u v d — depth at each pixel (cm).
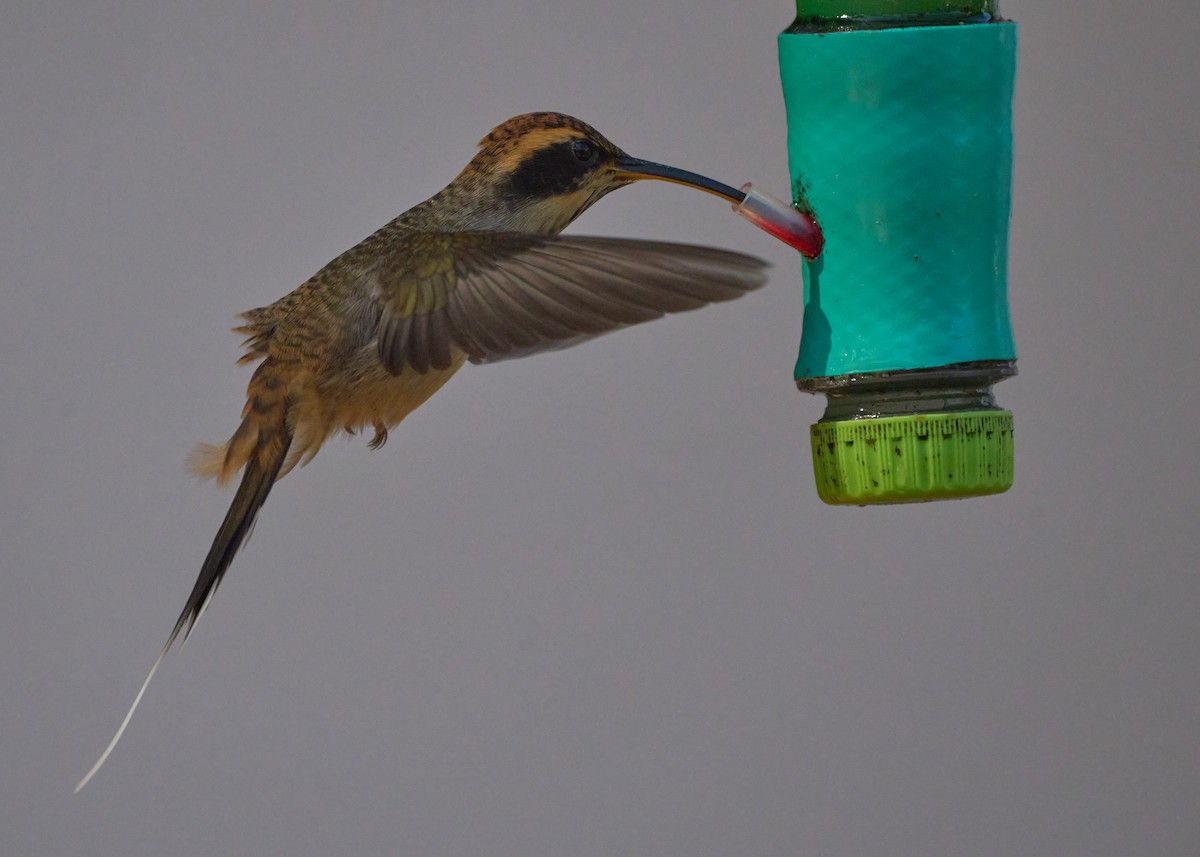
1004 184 281
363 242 285
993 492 281
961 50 281
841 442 281
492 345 280
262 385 284
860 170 281
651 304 278
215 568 283
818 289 281
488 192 284
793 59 282
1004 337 281
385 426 284
